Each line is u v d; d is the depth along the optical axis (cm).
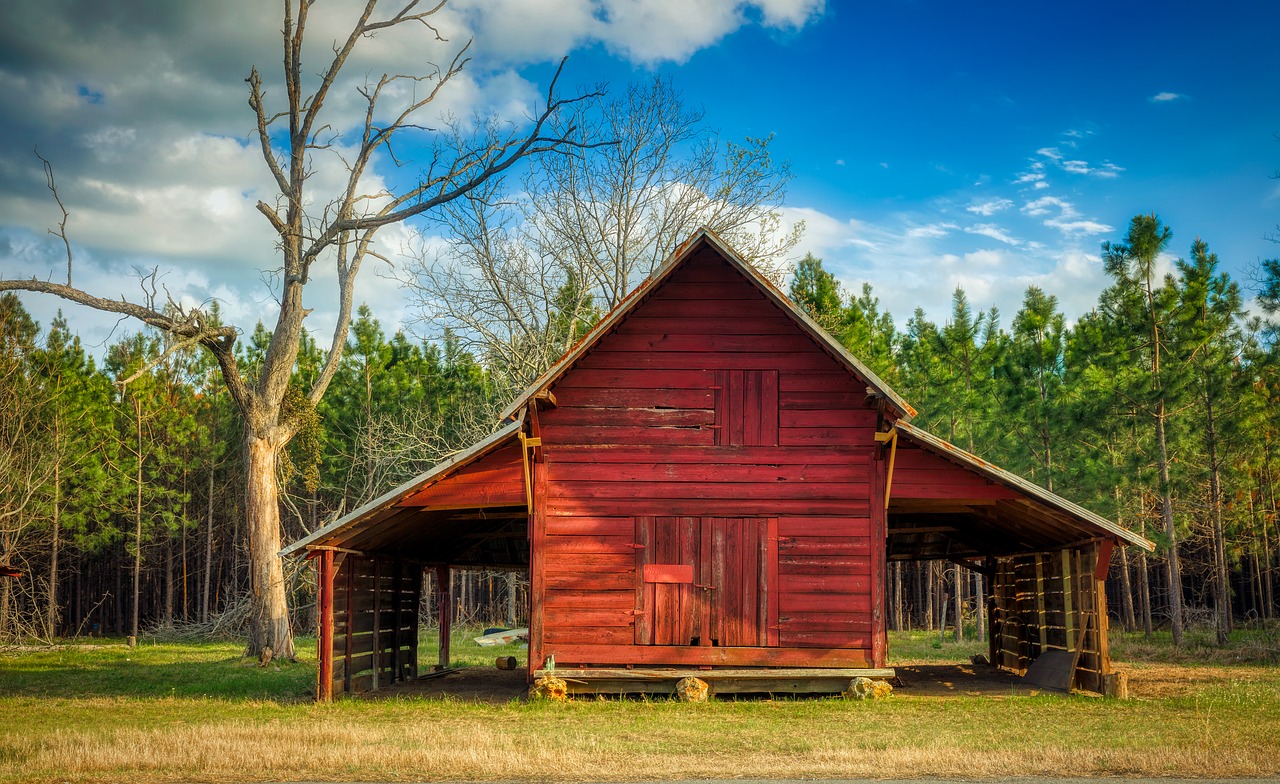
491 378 4128
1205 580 4209
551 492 1744
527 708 1564
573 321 3484
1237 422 2873
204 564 6147
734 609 1705
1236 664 2378
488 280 3600
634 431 1756
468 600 5656
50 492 4341
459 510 1989
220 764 1023
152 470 5191
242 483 5600
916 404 3781
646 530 1730
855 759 1043
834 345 1694
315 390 2825
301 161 2725
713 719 1420
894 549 2741
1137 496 3231
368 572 2027
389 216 2659
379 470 4244
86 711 1588
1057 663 1883
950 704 1585
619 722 1391
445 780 951
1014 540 2211
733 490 1734
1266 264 2556
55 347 5181
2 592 4312
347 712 1560
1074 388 3344
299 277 2680
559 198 3641
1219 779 929
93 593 6162
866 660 1683
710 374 1769
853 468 1731
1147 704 1559
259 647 2598
